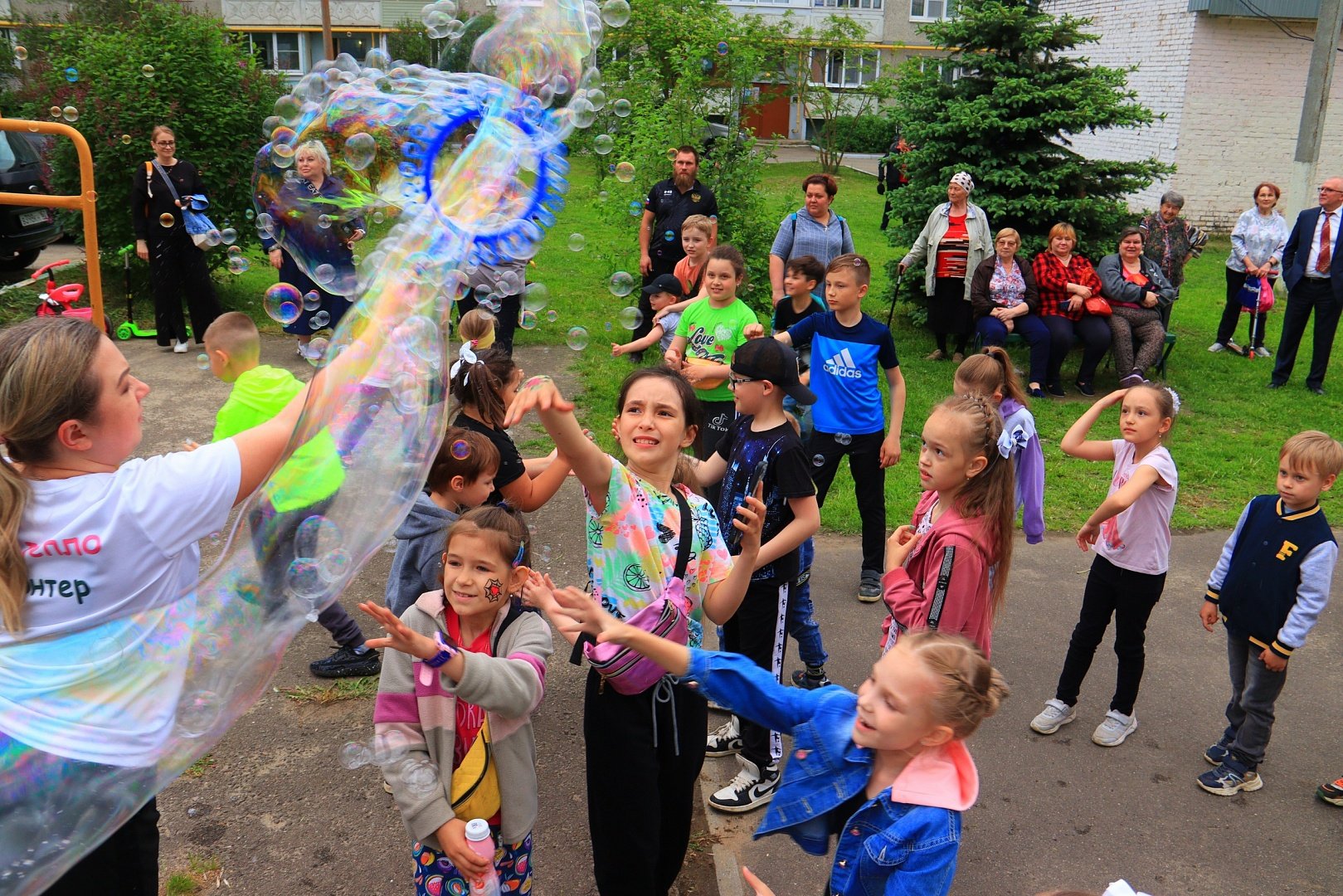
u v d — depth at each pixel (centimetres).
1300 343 947
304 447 197
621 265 976
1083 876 304
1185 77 1549
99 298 499
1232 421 764
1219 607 351
